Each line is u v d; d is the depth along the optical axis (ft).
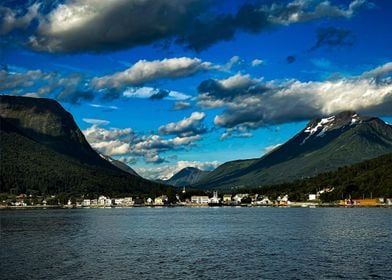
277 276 249.14
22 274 253.85
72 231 521.24
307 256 310.86
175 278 245.45
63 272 259.60
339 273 254.88
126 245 381.60
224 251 341.21
